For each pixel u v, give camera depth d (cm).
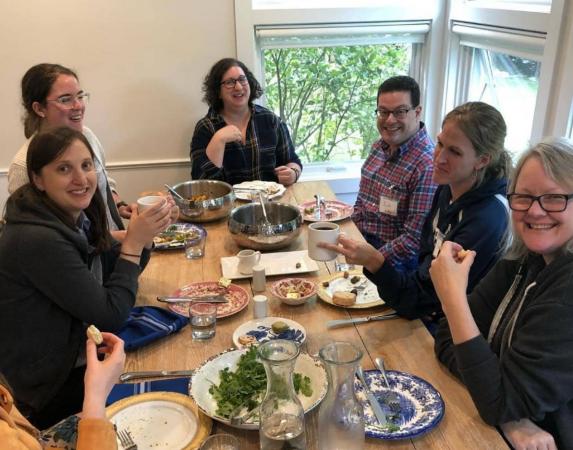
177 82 323
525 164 113
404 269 228
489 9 277
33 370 147
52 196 146
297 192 272
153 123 330
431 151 234
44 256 138
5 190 327
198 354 137
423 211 226
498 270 135
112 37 309
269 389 96
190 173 343
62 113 219
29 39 303
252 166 307
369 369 129
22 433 92
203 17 312
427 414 111
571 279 106
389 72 358
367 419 111
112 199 244
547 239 111
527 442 106
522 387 105
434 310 154
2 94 310
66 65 310
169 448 105
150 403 117
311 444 105
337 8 323
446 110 345
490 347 122
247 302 161
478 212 161
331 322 149
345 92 360
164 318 152
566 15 215
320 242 160
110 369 106
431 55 341
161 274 185
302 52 345
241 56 322
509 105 290
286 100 359
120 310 146
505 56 287
